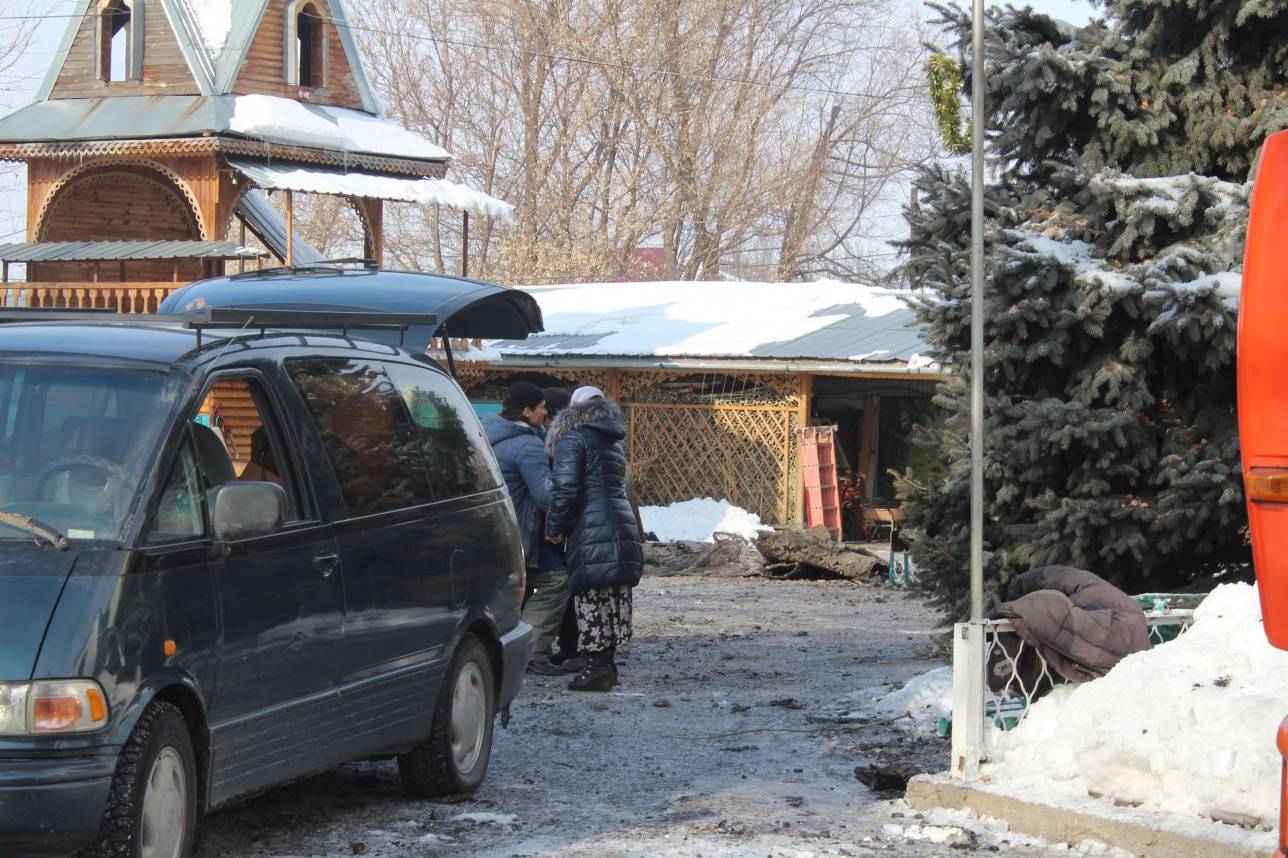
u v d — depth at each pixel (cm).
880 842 663
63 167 2708
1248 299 462
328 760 657
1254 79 1086
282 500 598
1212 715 645
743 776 834
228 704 587
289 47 2767
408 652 716
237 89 2697
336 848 651
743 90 4909
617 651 1382
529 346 3175
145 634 541
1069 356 1073
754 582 2391
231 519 582
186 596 565
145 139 2586
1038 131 1117
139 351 624
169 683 548
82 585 530
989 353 1065
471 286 1206
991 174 1163
